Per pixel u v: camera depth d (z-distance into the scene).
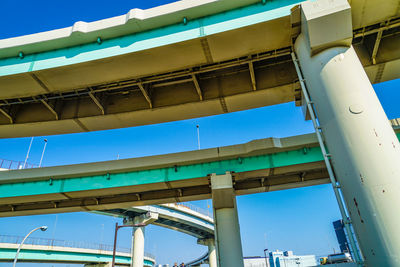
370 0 12.08
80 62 15.09
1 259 43.00
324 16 10.90
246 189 23.25
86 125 19.97
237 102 18.53
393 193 8.06
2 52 15.93
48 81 16.19
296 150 20.88
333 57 10.67
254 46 14.38
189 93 18.83
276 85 17.59
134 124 19.98
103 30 15.11
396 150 8.73
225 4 13.98
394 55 15.72
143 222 51.97
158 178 22.09
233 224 21.33
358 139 9.02
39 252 46.78
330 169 10.28
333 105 9.89
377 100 9.82
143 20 14.62
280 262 72.31
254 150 20.81
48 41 15.53
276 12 13.16
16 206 26.12
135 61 15.11
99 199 25.27
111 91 19.62
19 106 20.25
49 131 20.53
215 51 14.64
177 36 14.26
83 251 53.28
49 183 23.47
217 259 20.44
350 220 9.15
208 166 21.81
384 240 7.82
